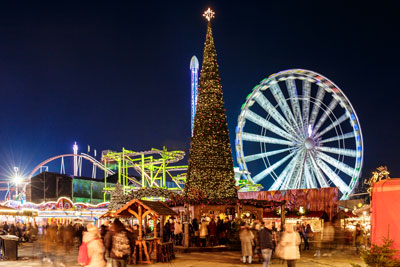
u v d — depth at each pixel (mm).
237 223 30328
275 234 24766
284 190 45906
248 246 21859
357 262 22469
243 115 55094
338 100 55938
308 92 56625
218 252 28312
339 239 28375
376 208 14703
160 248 22672
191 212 34000
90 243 12711
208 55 35781
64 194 75312
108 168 78750
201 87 35500
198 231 30359
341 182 54844
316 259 24109
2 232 36719
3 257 24250
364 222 38875
